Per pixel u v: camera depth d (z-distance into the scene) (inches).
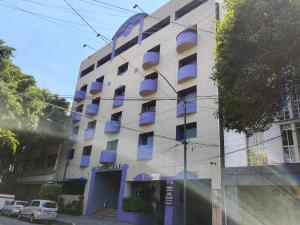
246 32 410.9
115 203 1131.9
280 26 368.5
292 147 613.0
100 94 1296.8
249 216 633.6
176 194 816.3
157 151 904.9
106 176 1151.0
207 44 875.4
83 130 1312.7
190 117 837.8
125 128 1069.1
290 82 420.8
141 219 872.3
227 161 702.5
